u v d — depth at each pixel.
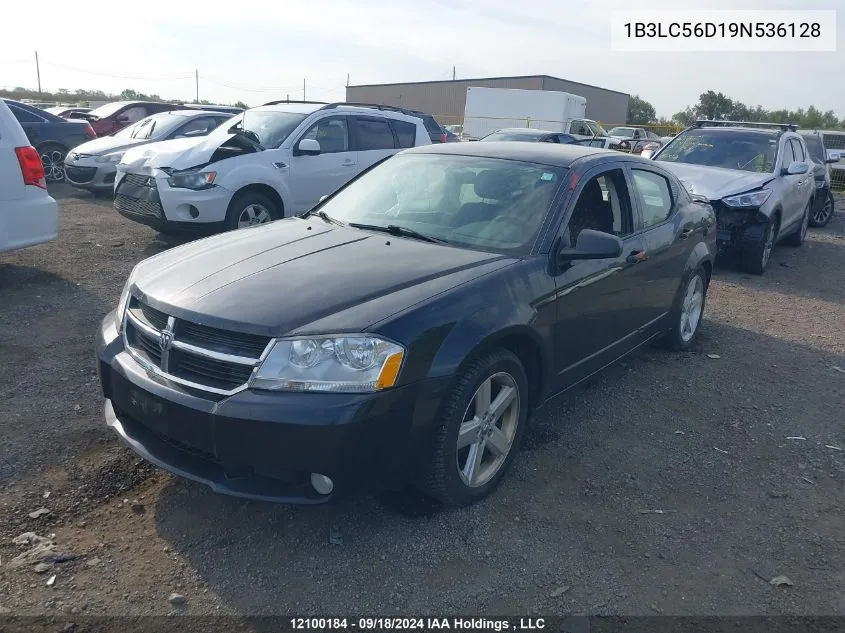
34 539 3.22
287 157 9.29
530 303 3.74
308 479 3.10
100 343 3.67
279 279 3.44
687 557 3.36
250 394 3.00
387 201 4.62
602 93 68.56
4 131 6.51
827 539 3.55
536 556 3.30
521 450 4.29
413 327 3.16
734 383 5.60
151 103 17.86
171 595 2.92
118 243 9.23
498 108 34.53
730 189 9.47
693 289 6.21
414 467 3.25
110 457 3.93
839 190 22.55
